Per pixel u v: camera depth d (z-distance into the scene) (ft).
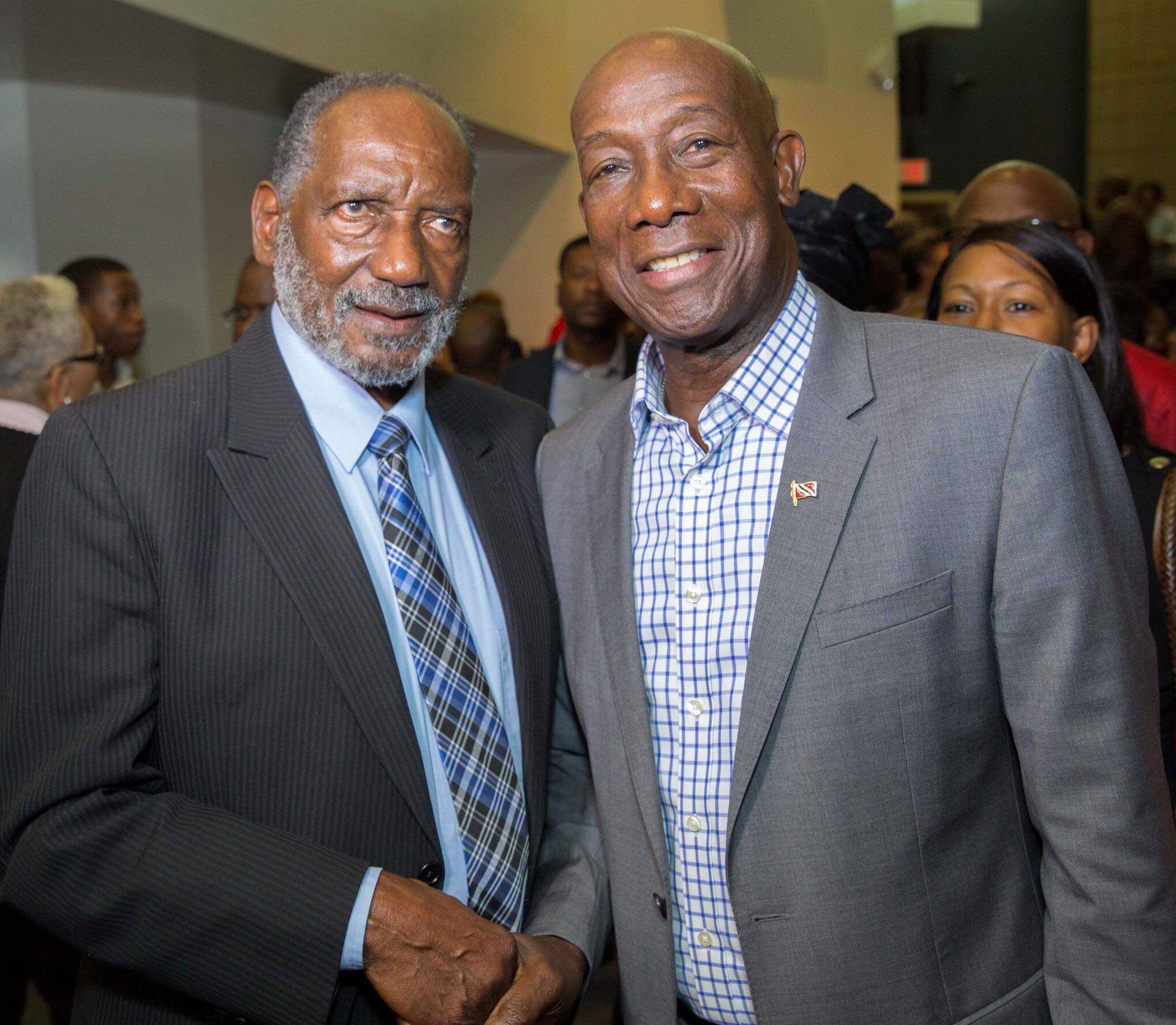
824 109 23.26
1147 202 29.30
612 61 4.12
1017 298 5.72
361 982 4.16
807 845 3.83
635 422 4.51
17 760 4.01
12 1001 7.50
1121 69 38.47
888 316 4.37
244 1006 3.90
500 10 17.87
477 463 5.05
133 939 3.88
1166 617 4.61
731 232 4.00
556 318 21.24
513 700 4.72
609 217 4.14
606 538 4.55
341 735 4.12
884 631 3.78
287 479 4.32
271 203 4.79
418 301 4.42
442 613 4.47
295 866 3.91
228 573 4.14
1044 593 3.67
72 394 7.44
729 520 4.11
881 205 6.87
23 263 13.88
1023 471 3.70
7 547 6.08
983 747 3.92
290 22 12.25
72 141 14.03
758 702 3.86
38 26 11.00
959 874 3.88
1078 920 3.70
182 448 4.24
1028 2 39.01
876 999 3.80
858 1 23.49
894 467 3.87
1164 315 13.43
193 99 14.58
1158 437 7.62
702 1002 4.22
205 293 14.98
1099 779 3.63
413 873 4.18
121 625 4.02
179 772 4.11
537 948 4.25
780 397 4.14
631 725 4.25
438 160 4.44
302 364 4.61
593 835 5.01
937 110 39.73
